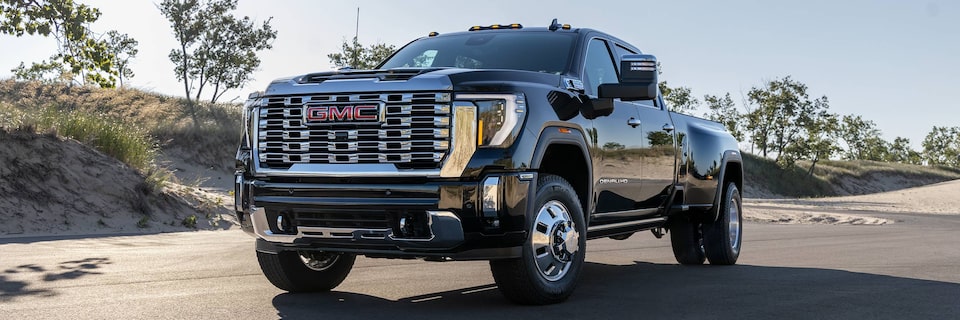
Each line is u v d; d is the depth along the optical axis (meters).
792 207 31.20
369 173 4.82
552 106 5.21
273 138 5.14
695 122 7.73
